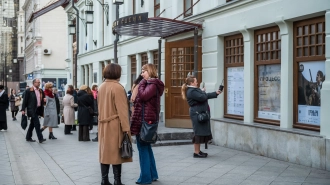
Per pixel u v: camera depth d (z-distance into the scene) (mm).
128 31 13938
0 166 9320
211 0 12672
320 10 8414
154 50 17469
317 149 8289
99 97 6996
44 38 54812
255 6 10477
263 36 10656
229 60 12148
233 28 11383
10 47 100125
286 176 7797
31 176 8336
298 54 9414
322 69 8734
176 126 13742
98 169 8930
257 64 10836
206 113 9820
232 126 11156
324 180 7434
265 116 10617
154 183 7434
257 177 7781
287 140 9102
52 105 14328
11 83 92812
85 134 13773
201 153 9930
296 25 9430
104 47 24266
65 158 10383
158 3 17312
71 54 35750
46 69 54438
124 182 7562
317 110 8867
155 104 7188
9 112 35469
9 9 101812
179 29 13336
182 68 13852
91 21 24203
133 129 7242
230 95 12156
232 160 9484
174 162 9375
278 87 10141
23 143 13367
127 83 20719
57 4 31234
